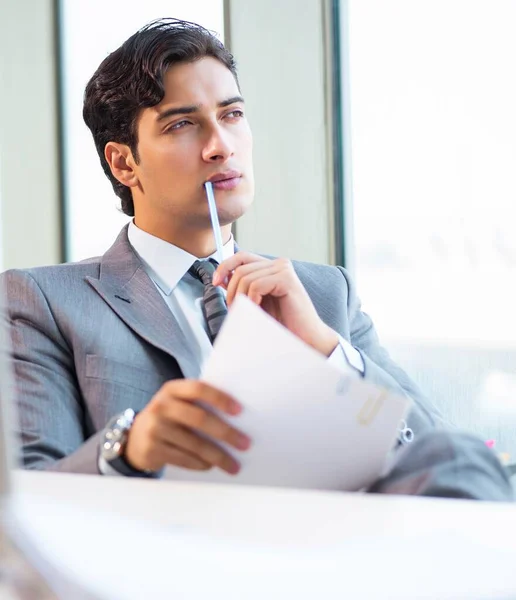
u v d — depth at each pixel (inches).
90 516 22.9
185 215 60.6
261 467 32.6
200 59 60.6
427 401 61.2
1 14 124.3
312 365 29.8
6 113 123.8
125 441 40.1
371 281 100.8
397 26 98.0
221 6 108.4
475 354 92.9
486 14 91.2
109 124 63.8
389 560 19.0
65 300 57.2
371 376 55.0
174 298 59.6
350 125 102.4
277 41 105.7
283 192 105.7
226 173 59.7
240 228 107.1
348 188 102.9
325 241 103.9
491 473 30.3
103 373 53.7
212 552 19.6
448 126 94.7
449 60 94.3
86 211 120.5
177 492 26.1
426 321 96.6
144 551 19.7
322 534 21.0
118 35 117.0
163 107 59.8
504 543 20.2
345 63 102.5
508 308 90.8
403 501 24.9
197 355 56.8
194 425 31.5
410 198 97.9
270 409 30.8
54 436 51.4
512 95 89.7
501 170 91.0
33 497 25.1
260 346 29.9
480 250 92.6
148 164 61.1
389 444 32.1
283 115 105.6
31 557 19.2
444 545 20.1
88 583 17.8
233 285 53.9
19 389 53.2
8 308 56.9
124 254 61.2
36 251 122.3
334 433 31.5
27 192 122.8
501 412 90.8
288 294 53.8
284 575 18.1
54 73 122.0
